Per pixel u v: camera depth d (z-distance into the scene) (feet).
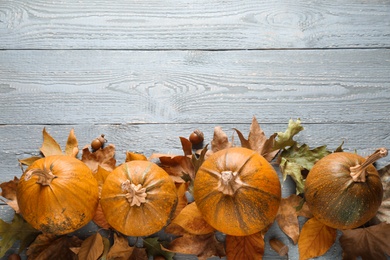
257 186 3.05
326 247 3.38
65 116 3.72
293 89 3.73
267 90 3.74
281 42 3.79
